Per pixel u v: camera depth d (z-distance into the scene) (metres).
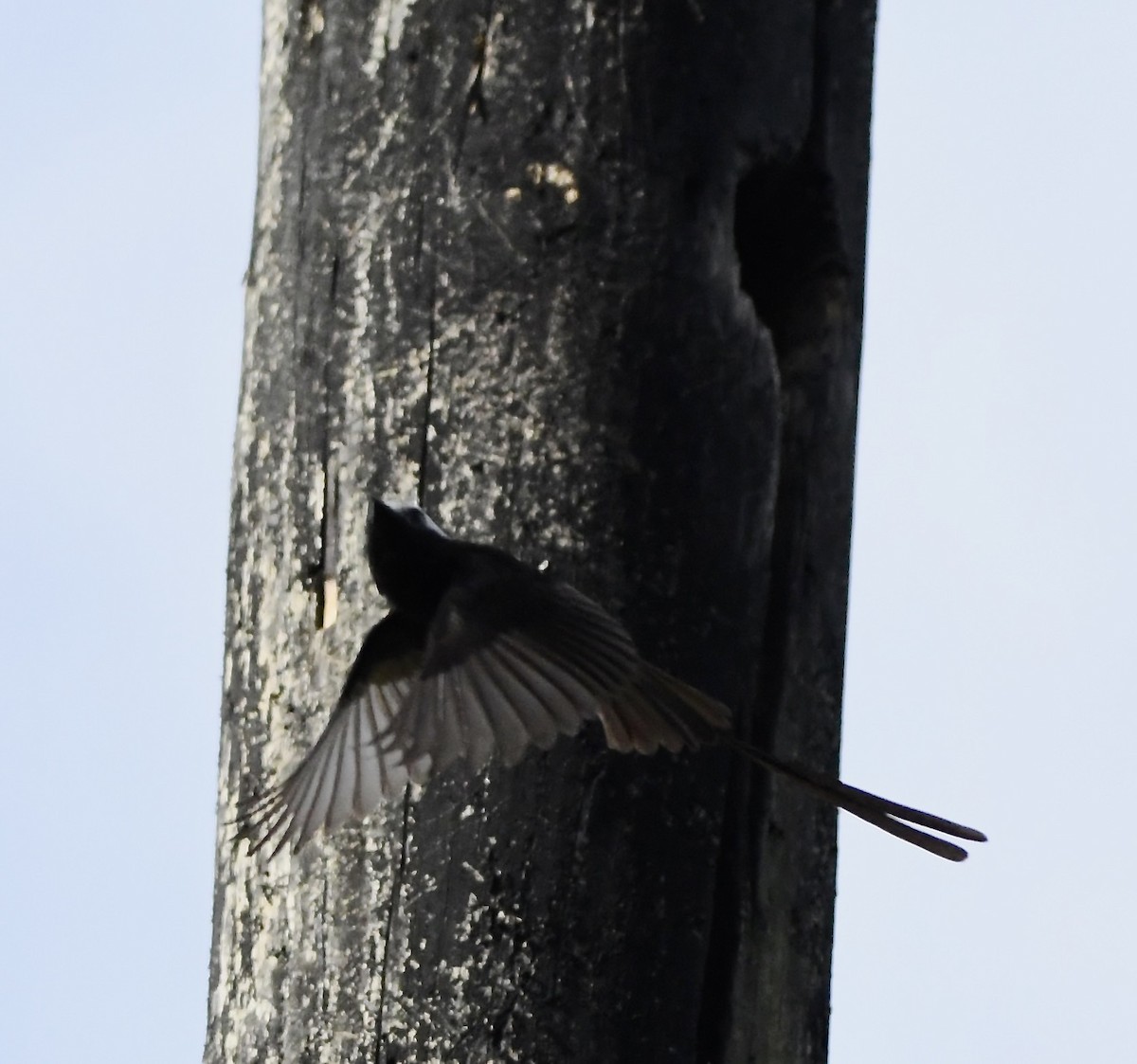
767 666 10.80
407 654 9.01
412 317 10.55
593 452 10.30
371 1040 9.88
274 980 10.17
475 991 9.83
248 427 10.95
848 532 11.46
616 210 10.56
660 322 10.51
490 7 10.73
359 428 10.52
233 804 10.57
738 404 10.71
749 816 10.49
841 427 11.54
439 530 9.20
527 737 8.05
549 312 10.44
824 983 10.88
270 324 10.97
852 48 11.67
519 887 9.88
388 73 10.84
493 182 10.59
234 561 10.88
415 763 8.50
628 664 8.26
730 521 10.58
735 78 10.98
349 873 10.05
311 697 10.38
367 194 10.75
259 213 11.26
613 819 9.98
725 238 10.83
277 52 11.33
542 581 8.56
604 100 10.65
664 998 10.00
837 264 11.66
